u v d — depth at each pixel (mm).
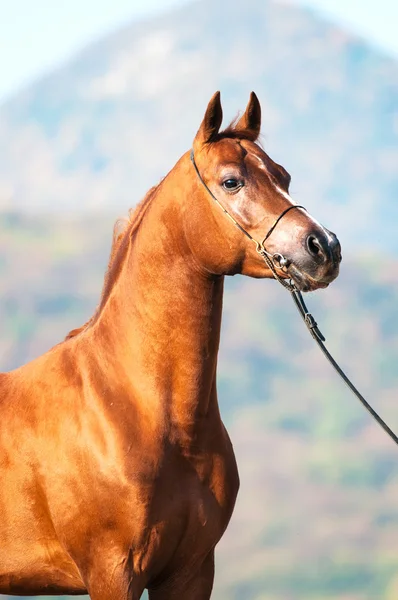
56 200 131250
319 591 46281
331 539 50875
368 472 58781
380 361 72312
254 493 56531
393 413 65312
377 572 46750
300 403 66562
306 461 59438
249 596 45156
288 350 73688
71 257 83875
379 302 79562
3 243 84812
